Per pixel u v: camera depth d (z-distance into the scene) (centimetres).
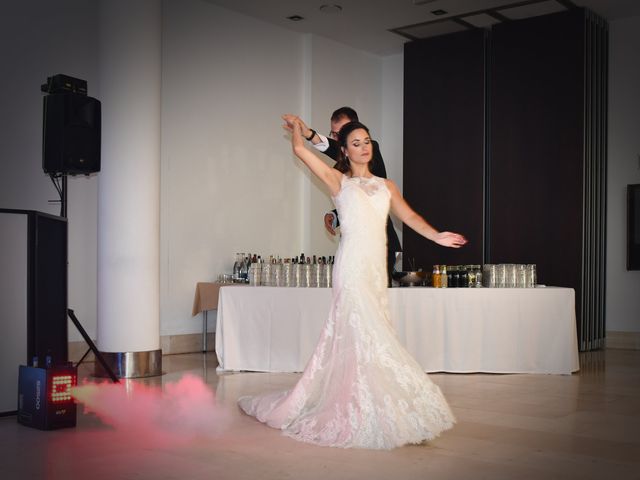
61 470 311
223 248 836
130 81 607
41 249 448
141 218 609
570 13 845
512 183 887
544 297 619
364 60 1038
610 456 336
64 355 471
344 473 305
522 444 358
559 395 509
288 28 927
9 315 429
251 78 877
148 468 314
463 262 927
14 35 660
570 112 847
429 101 961
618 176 883
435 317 609
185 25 801
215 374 614
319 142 454
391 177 1062
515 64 886
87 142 533
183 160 796
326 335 381
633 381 580
